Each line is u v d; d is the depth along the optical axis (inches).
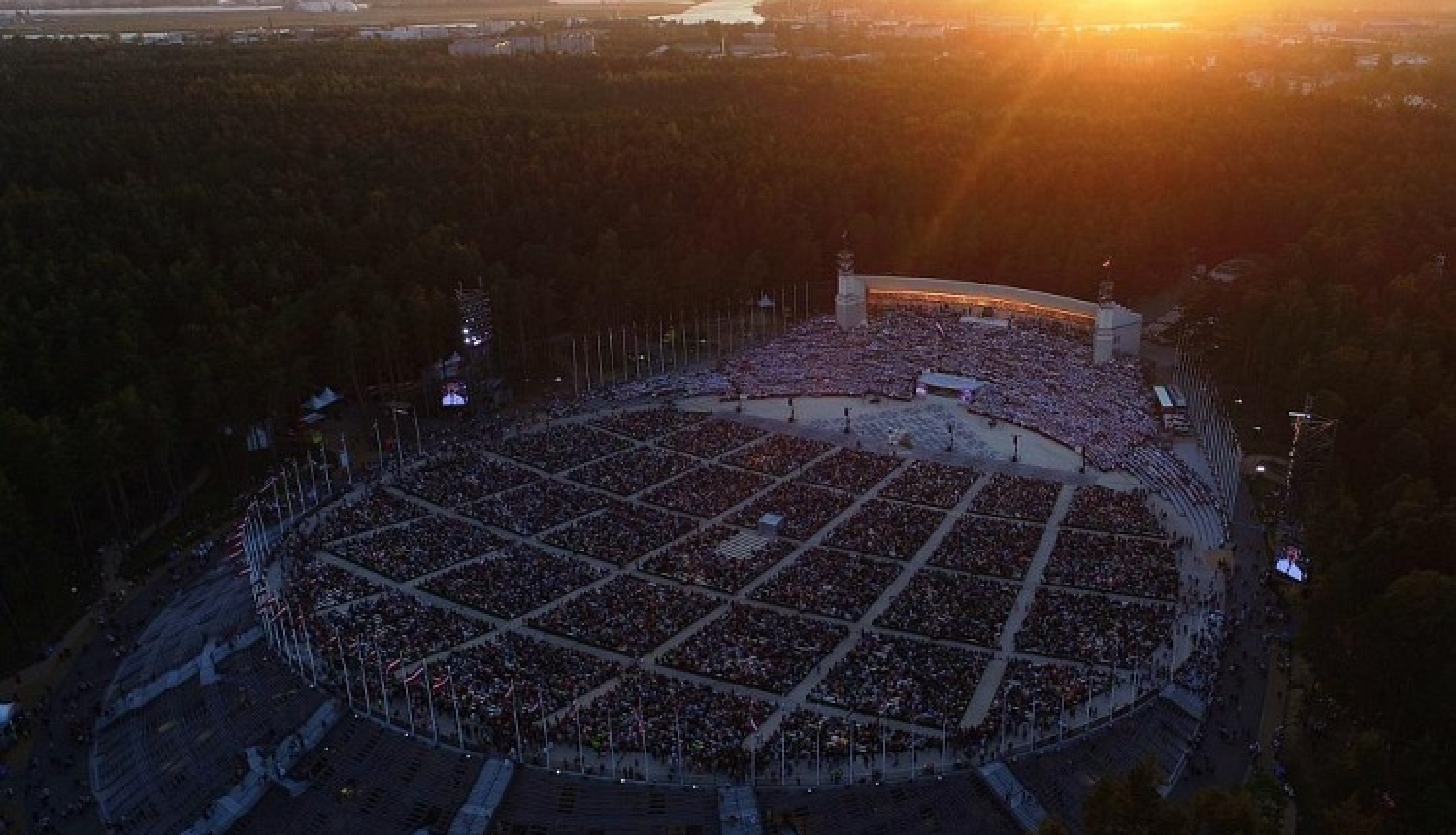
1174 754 4822.8
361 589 6102.4
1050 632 5492.1
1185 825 3863.2
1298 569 6161.4
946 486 7465.6
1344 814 4028.1
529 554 6565.0
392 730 4918.8
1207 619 5767.7
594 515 7145.7
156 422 7440.9
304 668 5369.1
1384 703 4992.6
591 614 5802.2
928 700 4995.1
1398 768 4510.3
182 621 6200.8
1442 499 6722.4
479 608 5910.4
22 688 5802.2
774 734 4766.2
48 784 5012.3
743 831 4315.9
